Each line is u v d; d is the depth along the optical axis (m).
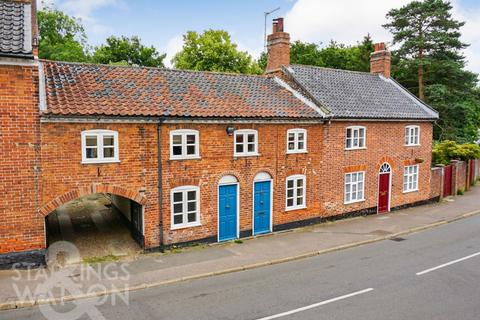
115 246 14.74
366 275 12.59
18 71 11.53
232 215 16.25
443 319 9.59
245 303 10.40
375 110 20.91
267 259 13.92
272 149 17.02
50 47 36.94
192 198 15.20
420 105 24.20
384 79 25.69
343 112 19.09
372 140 20.91
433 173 24.98
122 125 13.37
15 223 11.92
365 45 45.81
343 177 19.84
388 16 37.03
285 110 17.44
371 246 16.05
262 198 17.05
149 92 15.16
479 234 17.94
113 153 13.37
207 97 16.23
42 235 12.30
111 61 39.03
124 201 17.27
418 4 34.66
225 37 40.16
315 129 18.41
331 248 15.36
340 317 9.63
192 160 14.91
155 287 11.47
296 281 12.03
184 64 38.78
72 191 12.69
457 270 13.12
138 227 14.79
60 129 12.33
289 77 20.77
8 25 12.86
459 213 22.09
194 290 11.27
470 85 36.75
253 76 20.41
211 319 9.48
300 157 18.00
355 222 19.64
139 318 9.50
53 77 14.23
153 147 14.01
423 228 18.95
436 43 34.88
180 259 13.73
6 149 11.60
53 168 12.32
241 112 15.78
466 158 30.27
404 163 22.83
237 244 15.72
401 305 10.36
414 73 37.53
